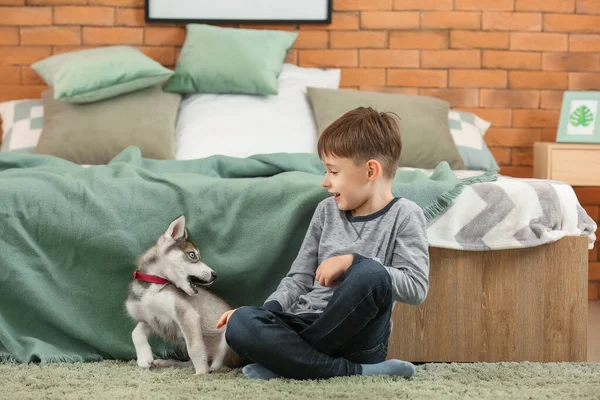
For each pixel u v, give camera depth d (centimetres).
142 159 249
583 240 211
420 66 381
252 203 205
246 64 339
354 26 379
